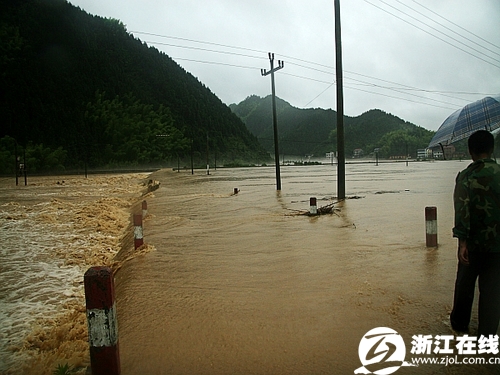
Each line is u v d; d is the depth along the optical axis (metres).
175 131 152.00
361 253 7.39
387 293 5.19
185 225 12.08
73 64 165.50
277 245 8.51
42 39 165.88
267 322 4.48
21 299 7.12
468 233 3.55
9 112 125.81
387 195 18.91
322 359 3.63
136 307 5.18
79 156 123.69
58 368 3.81
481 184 3.46
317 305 4.91
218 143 166.50
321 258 7.19
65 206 22.03
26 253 10.89
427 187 23.88
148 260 7.70
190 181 40.22
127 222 15.84
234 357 3.75
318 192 21.83
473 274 3.71
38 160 103.81
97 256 10.41
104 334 3.35
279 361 3.63
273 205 16.20
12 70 144.50
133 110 153.38
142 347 4.04
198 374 3.49
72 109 144.38
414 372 3.37
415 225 10.12
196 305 5.14
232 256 7.73
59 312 6.42
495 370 3.37
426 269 6.18
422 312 4.54
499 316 3.57
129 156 129.62
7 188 40.00
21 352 4.76
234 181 38.19
